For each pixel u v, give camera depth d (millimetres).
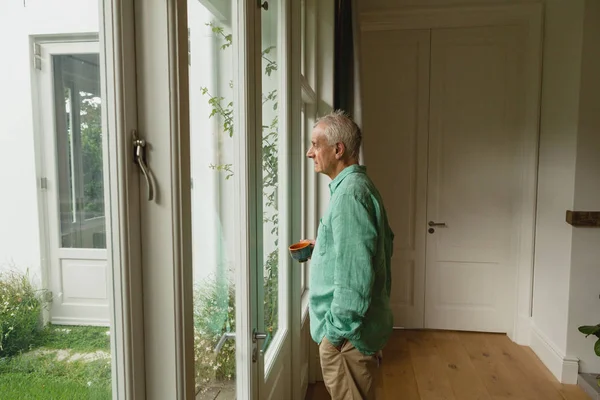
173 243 728
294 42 1941
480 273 3520
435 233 3549
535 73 3182
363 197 1469
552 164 2959
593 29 2521
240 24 1236
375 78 3500
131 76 690
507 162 3391
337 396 1610
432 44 3412
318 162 1659
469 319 3570
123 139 671
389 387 2721
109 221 672
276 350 1755
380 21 3398
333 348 1597
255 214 1344
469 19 3301
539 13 3137
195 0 965
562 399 2564
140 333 733
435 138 3479
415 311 3639
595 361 2693
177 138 718
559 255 2830
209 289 1073
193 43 958
